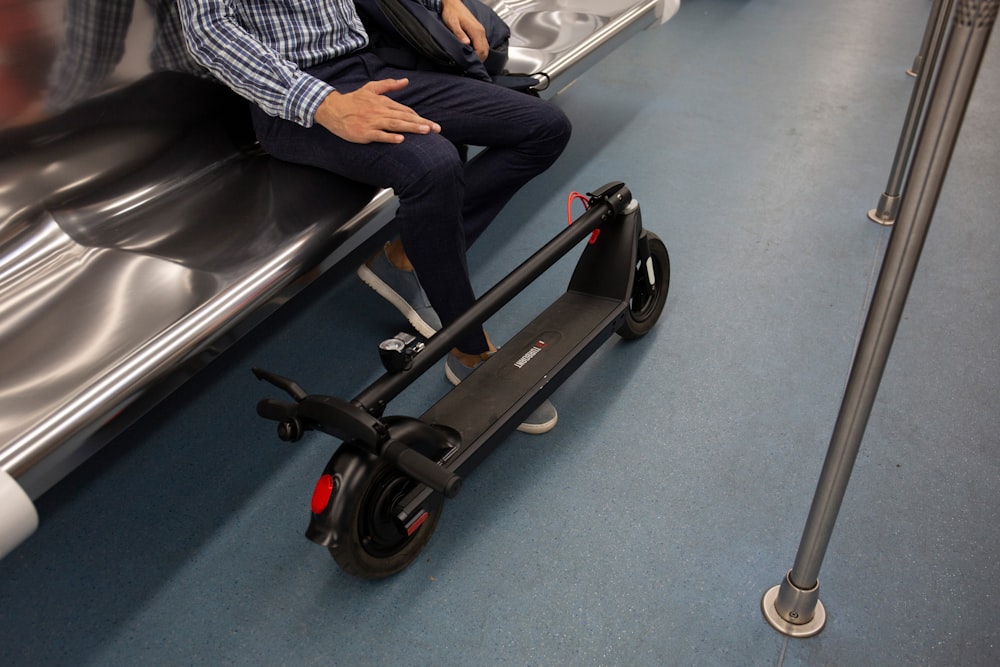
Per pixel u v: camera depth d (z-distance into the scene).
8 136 1.42
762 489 1.46
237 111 1.83
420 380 1.74
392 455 1.10
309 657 1.22
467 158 1.84
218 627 1.27
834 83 3.19
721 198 2.40
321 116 1.47
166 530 1.43
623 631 1.24
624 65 3.40
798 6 4.11
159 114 1.66
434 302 1.62
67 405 1.11
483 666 1.20
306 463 1.56
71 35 1.43
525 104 1.72
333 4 1.60
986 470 1.48
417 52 1.72
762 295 1.97
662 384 1.71
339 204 1.56
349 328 1.91
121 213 1.62
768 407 1.64
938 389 1.67
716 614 1.25
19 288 1.42
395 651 1.22
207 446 1.60
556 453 1.55
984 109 2.95
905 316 1.88
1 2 1.32
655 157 2.65
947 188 2.42
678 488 1.47
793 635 1.21
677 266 2.09
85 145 1.54
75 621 1.28
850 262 2.09
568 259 2.12
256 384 1.75
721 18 3.95
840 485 1.03
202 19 1.42
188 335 1.25
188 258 1.45
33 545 1.41
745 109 2.98
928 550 1.33
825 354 1.78
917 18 3.89
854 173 2.53
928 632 1.21
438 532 1.41
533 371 1.47
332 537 1.14
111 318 1.31
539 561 1.35
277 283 1.40
